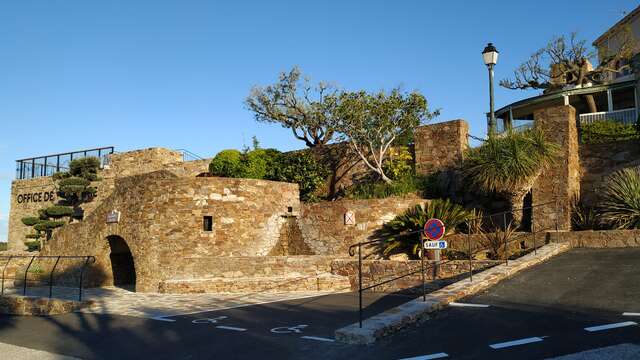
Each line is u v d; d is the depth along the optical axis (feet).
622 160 53.06
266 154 76.95
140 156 97.19
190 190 60.13
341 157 75.66
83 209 100.32
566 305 28.25
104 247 66.08
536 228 51.08
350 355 22.76
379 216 58.49
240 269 56.49
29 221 99.96
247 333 30.19
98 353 27.81
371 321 26.04
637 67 80.33
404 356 21.63
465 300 31.50
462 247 51.11
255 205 63.41
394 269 50.47
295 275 55.47
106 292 58.85
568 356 19.61
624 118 66.08
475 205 59.77
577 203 52.03
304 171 72.74
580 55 87.15
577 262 39.14
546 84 91.45
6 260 81.05
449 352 21.66
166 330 32.91
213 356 25.11
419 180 64.85
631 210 45.68
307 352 24.20
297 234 64.75
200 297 50.78
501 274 36.40
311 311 37.96
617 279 32.94
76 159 98.99
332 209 61.62
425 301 29.81
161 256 58.54
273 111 90.27
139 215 61.00
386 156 72.38
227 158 71.15
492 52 54.19
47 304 47.73
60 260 71.72
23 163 115.14
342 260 54.75
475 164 53.88
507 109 84.64
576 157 54.13
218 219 60.70
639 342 20.84
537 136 51.57
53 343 31.73
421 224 52.65
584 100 80.48
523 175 49.96
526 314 27.07
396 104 67.56
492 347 21.80
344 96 70.49
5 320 45.03
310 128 88.58
